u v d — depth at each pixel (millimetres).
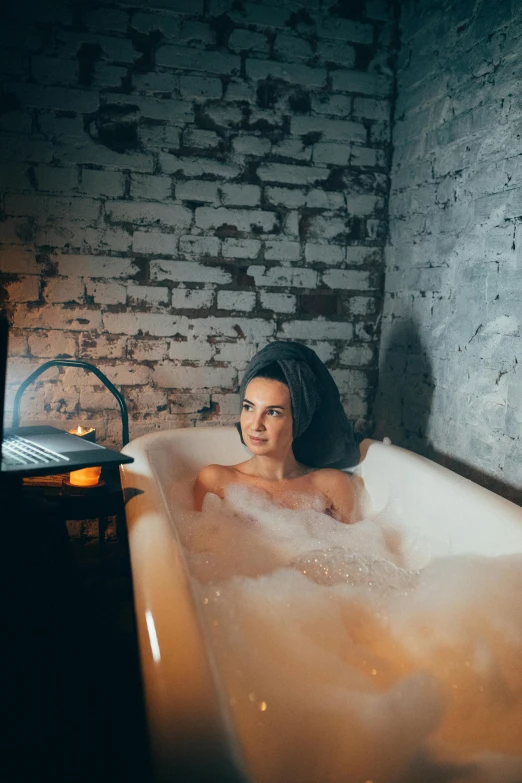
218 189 2012
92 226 1921
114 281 1959
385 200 2166
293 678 866
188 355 2053
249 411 1513
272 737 739
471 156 1703
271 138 2041
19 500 1185
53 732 1081
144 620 819
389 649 1046
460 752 781
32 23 1815
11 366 1913
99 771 993
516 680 924
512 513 1204
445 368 1830
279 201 2066
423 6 1957
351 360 2203
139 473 1400
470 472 1708
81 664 1287
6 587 1181
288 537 1425
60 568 1388
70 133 1873
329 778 710
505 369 1566
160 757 617
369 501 1675
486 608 1052
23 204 1860
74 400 1978
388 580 1222
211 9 1944
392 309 2141
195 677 695
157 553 990
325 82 2066
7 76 1811
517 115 1522
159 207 1967
